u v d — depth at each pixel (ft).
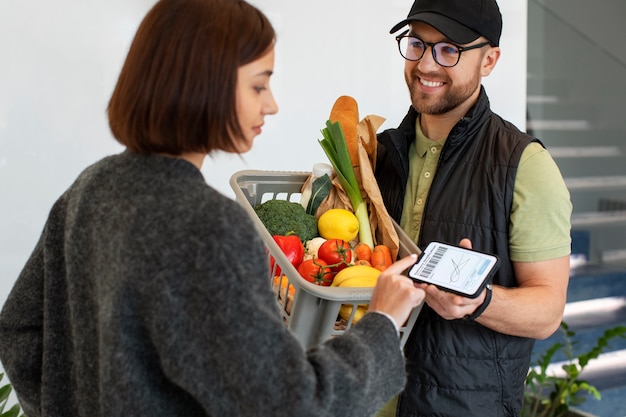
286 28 7.90
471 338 4.63
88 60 7.25
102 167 3.08
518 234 4.55
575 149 12.28
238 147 2.91
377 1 8.23
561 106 12.12
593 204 12.39
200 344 2.57
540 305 4.39
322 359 2.70
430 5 4.70
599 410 10.33
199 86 2.72
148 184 2.81
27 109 7.11
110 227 2.85
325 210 4.97
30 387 3.45
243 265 2.59
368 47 8.29
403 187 5.03
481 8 4.62
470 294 3.78
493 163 4.64
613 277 11.94
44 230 3.43
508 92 9.18
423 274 3.99
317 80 8.14
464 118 4.67
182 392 2.81
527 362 4.84
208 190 2.76
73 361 3.28
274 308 2.67
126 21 7.34
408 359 4.77
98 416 3.03
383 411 5.05
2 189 7.13
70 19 7.13
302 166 8.25
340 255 4.39
